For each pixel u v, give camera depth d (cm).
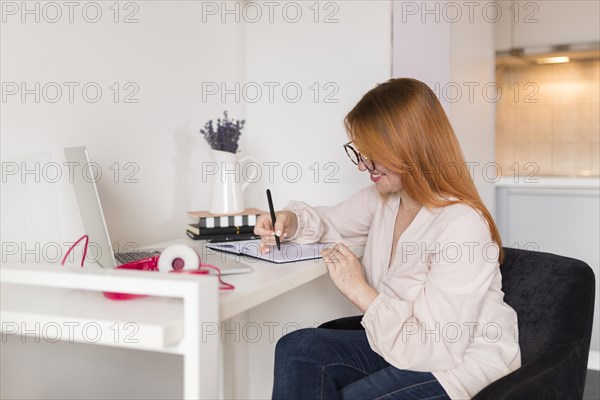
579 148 443
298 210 170
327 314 221
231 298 104
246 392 229
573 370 117
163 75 190
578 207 302
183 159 200
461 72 229
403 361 120
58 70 152
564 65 443
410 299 130
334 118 220
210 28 212
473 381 119
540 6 414
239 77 229
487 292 131
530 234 313
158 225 189
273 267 134
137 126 179
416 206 148
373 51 214
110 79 169
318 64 222
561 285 130
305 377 128
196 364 91
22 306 103
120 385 169
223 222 178
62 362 151
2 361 136
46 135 149
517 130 458
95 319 94
